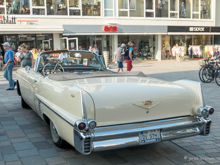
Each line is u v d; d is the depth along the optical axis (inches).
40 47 786.2
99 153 152.1
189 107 137.0
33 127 199.2
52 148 158.6
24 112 243.6
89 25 820.6
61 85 144.9
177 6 969.5
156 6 935.0
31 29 715.4
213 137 177.3
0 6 723.4
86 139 115.3
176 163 139.6
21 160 142.3
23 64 348.5
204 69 429.4
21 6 747.4
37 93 178.5
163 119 131.7
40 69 214.7
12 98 308.8
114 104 121.8
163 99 130.6
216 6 1040.8
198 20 1008.9
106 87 133.3
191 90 140.6
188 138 175.8
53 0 786.2
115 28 854.5
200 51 1015.0
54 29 748.0
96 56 222.7
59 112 133.0
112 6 868.0
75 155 149.1
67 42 781.9
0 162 139.9
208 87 382.6
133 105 124.8
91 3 837.2
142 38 944.3
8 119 220.7
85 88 130.8
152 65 791.1
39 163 138.9
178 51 912.3
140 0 906.7
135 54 940.0
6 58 365.4
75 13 818.8
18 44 757.9
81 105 117.3
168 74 545.3
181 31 962.7
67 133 127.2
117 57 507.5
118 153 152.5
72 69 220.7
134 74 176.2
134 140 123.6
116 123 122.6
